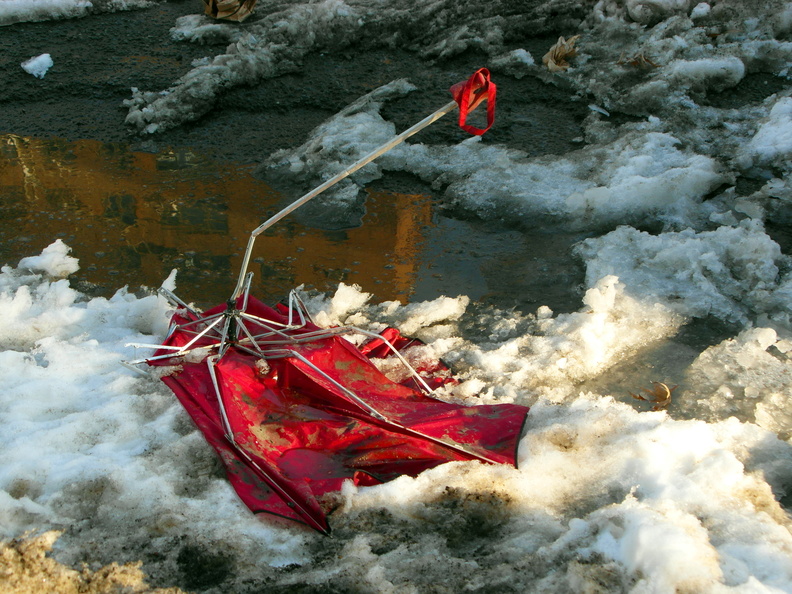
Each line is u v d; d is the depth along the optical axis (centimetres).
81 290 442
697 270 438
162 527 265
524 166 560
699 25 733
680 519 255
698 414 337
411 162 578
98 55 764
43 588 240
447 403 335
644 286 430
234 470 290
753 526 258
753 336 380
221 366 317
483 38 758
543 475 289
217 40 781
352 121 623
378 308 424
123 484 282
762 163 555
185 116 655
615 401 342
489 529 269
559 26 776
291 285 447
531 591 237
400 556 254
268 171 574
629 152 562
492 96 271
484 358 373
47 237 496
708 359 371
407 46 773
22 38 802
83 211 527
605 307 408
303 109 672
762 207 502
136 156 605
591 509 276
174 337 368
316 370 312
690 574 229
